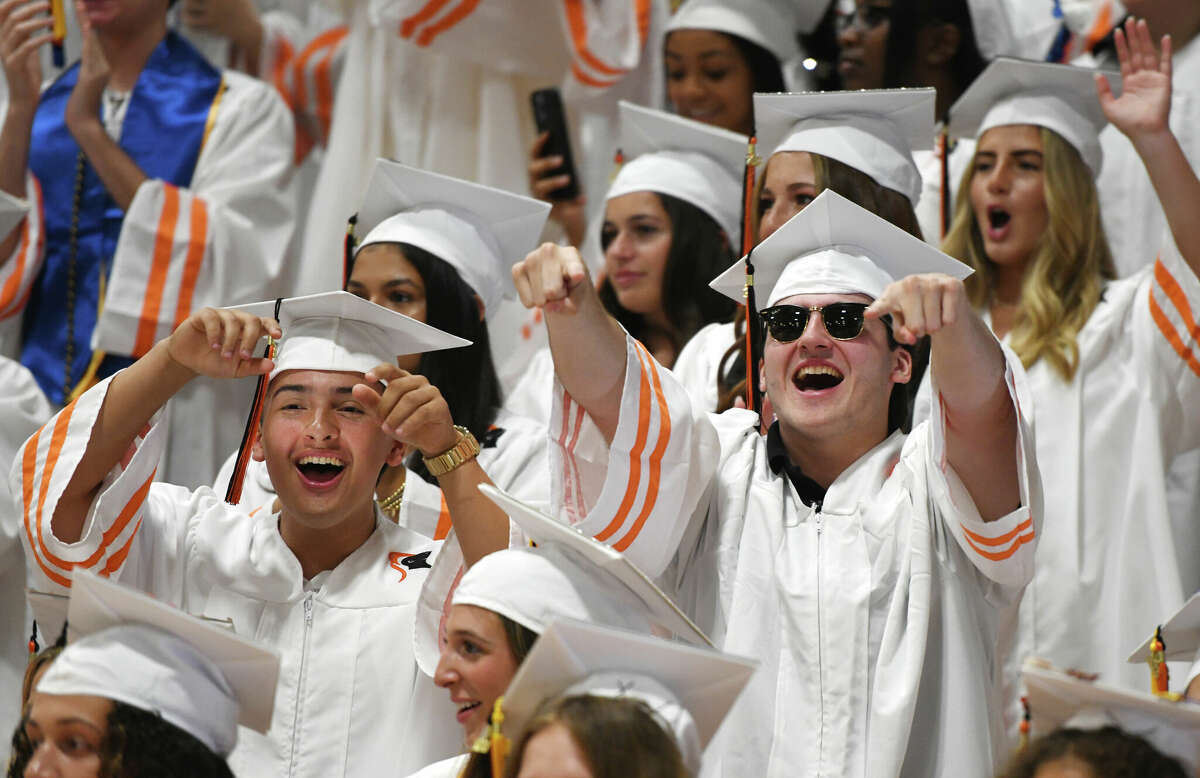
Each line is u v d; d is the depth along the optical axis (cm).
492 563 1353
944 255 1576
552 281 1430
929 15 2480
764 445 1645
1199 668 1452
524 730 1138
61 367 2473
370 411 1595
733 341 2102
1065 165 2147
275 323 1537
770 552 1552
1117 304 2097
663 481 1504
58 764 1205
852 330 1556
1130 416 2056
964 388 1439
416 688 1554
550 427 1508
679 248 2283
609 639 1184
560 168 2611
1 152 2500
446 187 2088
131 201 2508
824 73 2584
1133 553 2011
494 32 2781
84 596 1249
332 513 1579
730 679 1208
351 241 2100
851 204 1573
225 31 2997
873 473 1566
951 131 2289
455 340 1656
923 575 1495
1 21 2550
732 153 2336
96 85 2534
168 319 2444
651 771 1115
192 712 1240
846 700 1479
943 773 1460
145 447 1554
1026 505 1455
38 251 2488
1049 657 1972
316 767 1554
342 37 3053
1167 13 2473
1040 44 2667
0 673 2047
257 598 1609
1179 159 2023
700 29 2550
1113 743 1113
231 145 2608
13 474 1553
